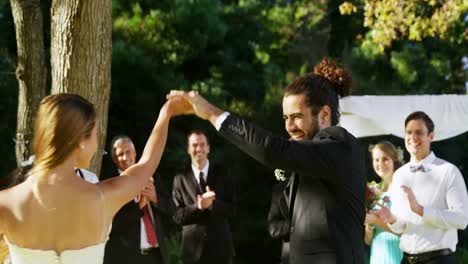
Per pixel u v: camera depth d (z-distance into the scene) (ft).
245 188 48.55
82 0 17.03
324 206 9.18
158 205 19.35
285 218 17.38
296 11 54.85
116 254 18.80
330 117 9.78
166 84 46.24
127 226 18.95
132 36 46.26
